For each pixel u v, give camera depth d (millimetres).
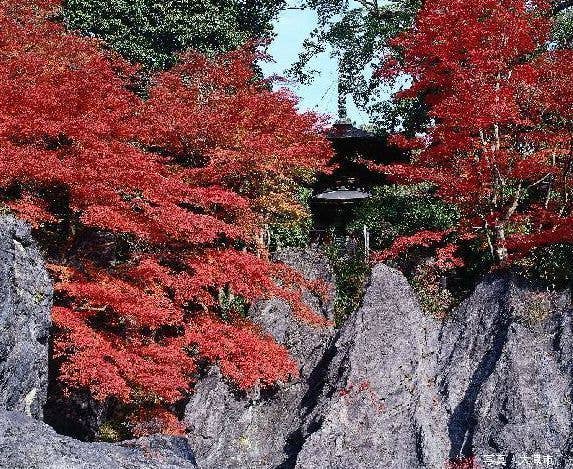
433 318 16297
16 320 11367
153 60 24875
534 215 16500
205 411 14812
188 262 14047
